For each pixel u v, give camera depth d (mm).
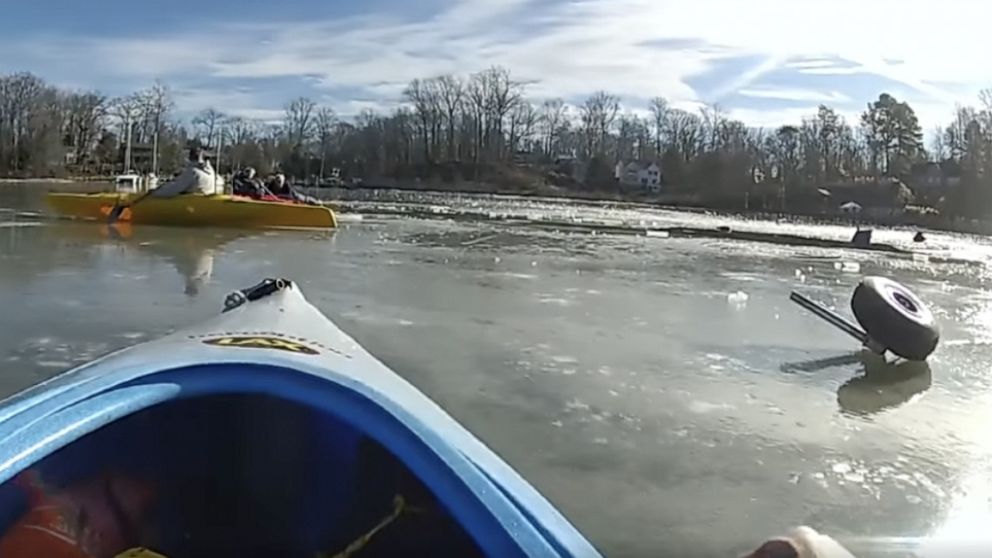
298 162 70875
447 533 2025
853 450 4816
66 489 2061
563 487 4047
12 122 58562
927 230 52312
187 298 8359
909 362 7102
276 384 2426
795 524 3793
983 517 3971
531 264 13445
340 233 17844
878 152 77250
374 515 2184
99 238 14195
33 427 2047
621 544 3525
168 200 17359
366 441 2289
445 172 79562
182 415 2344
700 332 8047
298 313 4250
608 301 9711
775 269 14961
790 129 79375
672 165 79938
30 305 7516
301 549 2193
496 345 6930
